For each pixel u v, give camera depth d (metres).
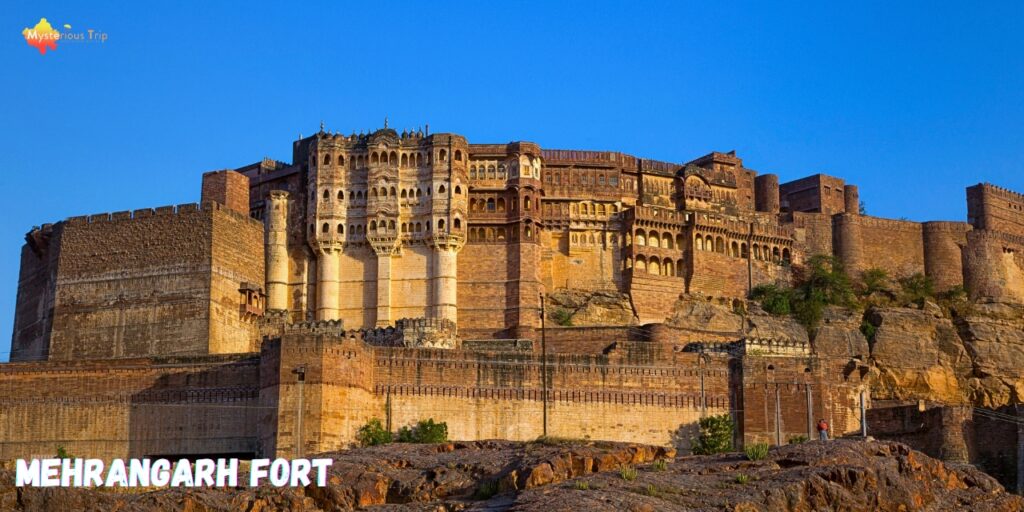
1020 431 116.25
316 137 160.38
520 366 128.38
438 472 81.69
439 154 157.75
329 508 78.88
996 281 177.38
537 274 157.12
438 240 155.25
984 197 182.25
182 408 124.19
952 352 164.38
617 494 72.38
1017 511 82.12
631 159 168.50
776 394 132.38
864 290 171.38
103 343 140.25
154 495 76.69
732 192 173.50
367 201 157.75
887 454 83.38
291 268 158.62
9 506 72.19
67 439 125.62
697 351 137.88
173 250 140.00
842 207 179.25
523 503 71.69
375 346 124.31
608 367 130.75
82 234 143.62
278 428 116.69
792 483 75.88
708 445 126.38
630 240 162.25
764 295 166.12
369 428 118.69
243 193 154.12
